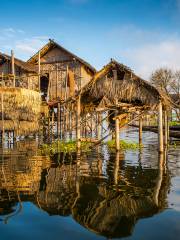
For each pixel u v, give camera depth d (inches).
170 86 2484.0
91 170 438.3
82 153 653.9
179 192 303.0
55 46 1330.0
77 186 328.8
